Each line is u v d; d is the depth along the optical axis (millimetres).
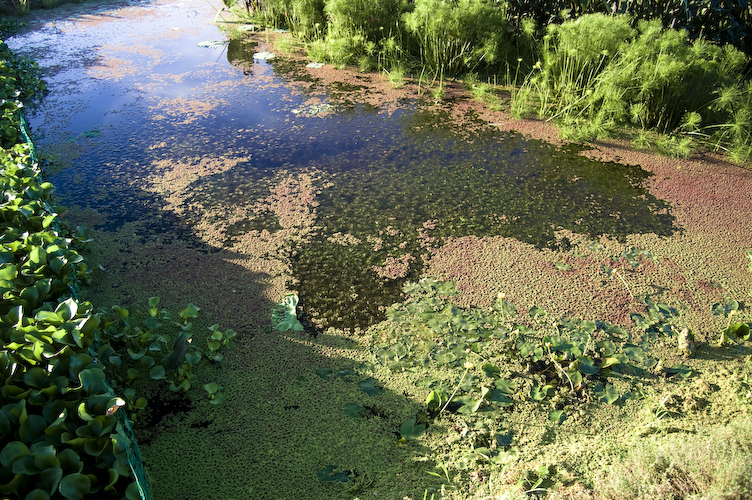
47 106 4688
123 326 2330
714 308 2641
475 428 2020
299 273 2812
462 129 4488
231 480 1812
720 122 4383
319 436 1977
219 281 2734
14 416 1620
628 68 4293
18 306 1968
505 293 2707
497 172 3832
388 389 2182
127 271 2773
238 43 6547
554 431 2023
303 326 2486
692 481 1627
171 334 2406
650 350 2400
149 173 3689
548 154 4113
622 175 3840
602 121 4438
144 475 1762
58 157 3850
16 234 2537
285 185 3592
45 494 1430
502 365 2305
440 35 5484
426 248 3025
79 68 5613
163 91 5086
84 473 1598
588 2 5324
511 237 3135
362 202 3432
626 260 2961
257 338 2408
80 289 2590
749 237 3168
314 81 5445
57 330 1872
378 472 1852
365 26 5934
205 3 8383
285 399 2123
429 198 3496
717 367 2311
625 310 2621
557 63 4789
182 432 1979
